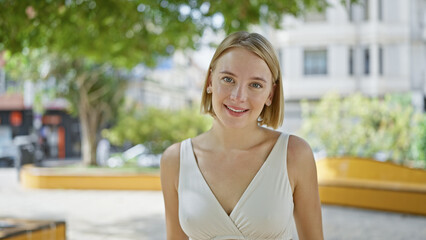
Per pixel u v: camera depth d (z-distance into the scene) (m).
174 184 1.73
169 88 34.69
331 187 8.57
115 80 16.00
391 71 21.22
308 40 21.52
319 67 21.58
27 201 9.59
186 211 1.63
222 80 1.54
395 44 21.25
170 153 1.75
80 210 8.40
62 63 14.40
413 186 7.95
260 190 1.57
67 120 26.75
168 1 6.69
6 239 3.71
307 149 1.63
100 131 16.39
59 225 4.43
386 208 7.88
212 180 1.62
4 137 25.38
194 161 1.66
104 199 9.74
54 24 6.53
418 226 6.68
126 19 6.83
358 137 12.03
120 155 18.84
